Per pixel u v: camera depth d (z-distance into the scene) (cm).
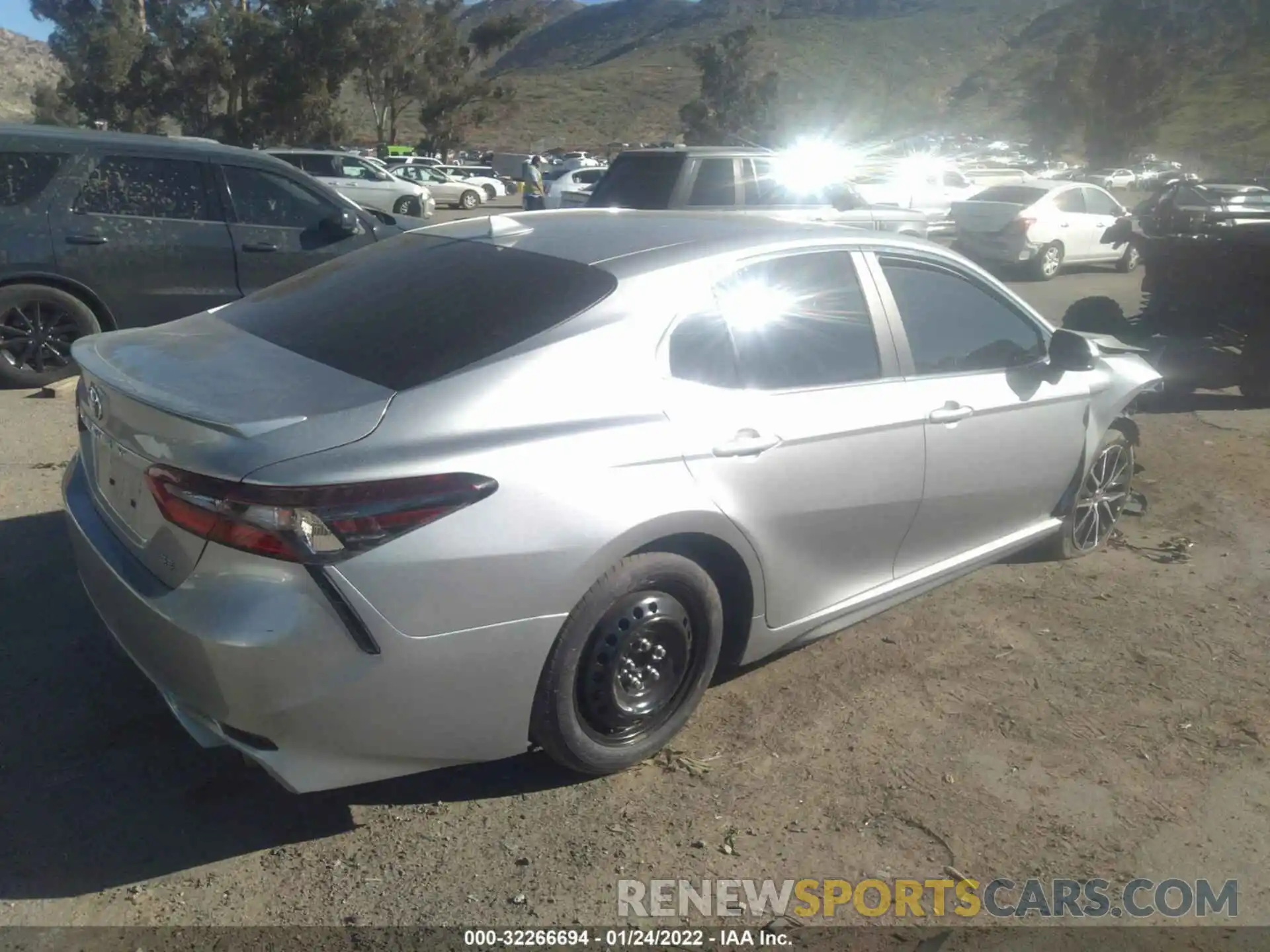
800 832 328
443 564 285
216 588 279
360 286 375
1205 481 677
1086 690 417
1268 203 1164
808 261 392
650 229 394
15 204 733
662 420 331
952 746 376
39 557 480
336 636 278
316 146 4488
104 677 390
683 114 5616
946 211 2170
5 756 344
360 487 275
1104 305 969
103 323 775
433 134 5466
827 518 381
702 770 354
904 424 402
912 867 317
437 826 323
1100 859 324
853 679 417
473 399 302
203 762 347
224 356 333
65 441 644
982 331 453
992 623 469
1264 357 859
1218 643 460
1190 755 378
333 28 4359
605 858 313
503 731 312
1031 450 468
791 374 373
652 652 343
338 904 290
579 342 325
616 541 313
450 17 5369
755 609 370
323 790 298
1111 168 6050
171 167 779
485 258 371
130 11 4331
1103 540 554
